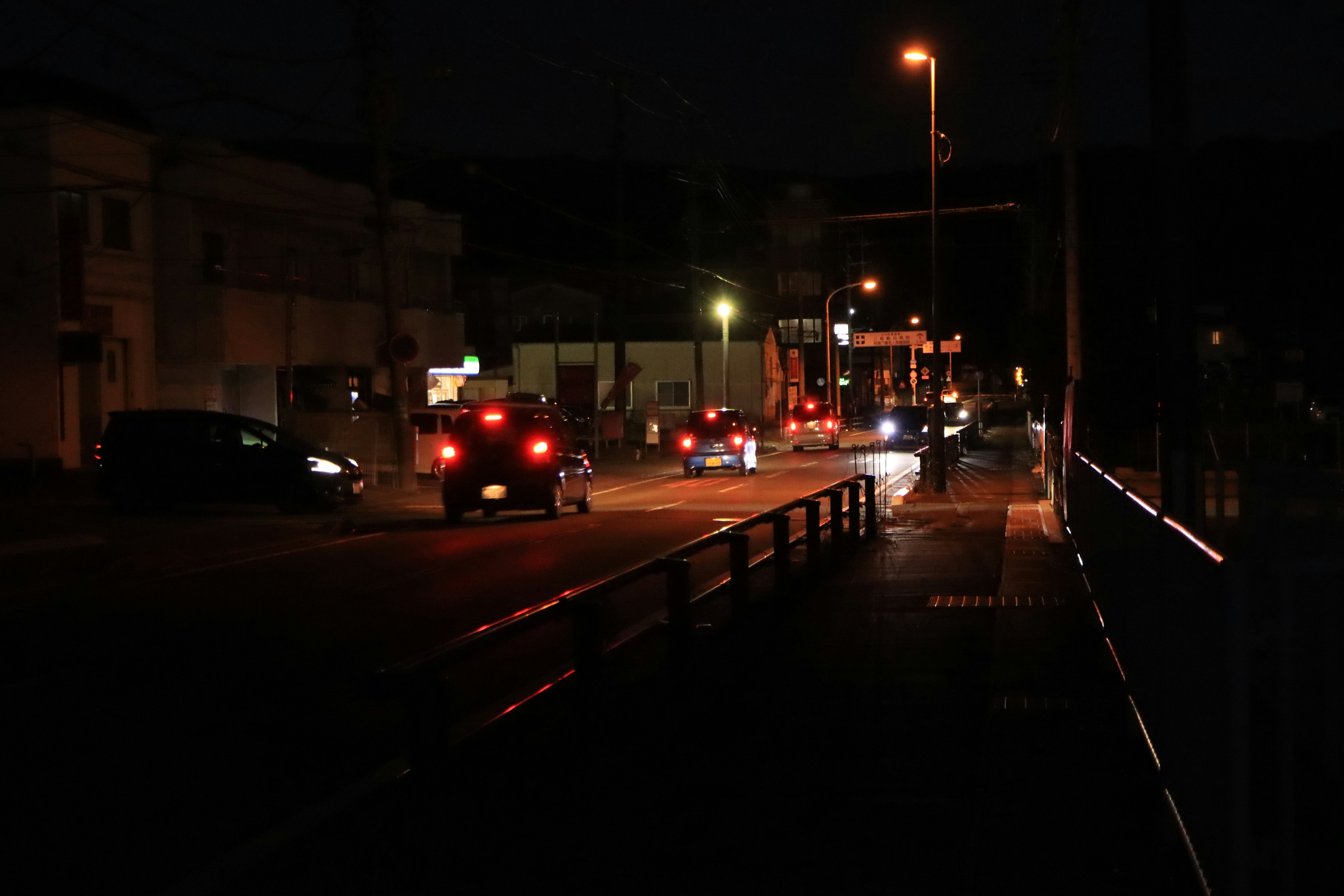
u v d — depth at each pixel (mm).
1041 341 36031
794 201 93125
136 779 6746
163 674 9500
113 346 30516
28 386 27906
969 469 38781
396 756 7191
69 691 8906
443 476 22750
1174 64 9633
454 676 9375
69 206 28688
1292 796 3758
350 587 14367
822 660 9812
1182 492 9656
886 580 14523
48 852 5609
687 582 7293
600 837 5520
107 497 23312
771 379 77750
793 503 12617
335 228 38062
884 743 7316
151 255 31531
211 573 15789
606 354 72375
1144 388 33688
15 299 27828
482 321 62469
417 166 30438
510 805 4809
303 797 6426
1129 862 5203
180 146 31219
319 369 39156
